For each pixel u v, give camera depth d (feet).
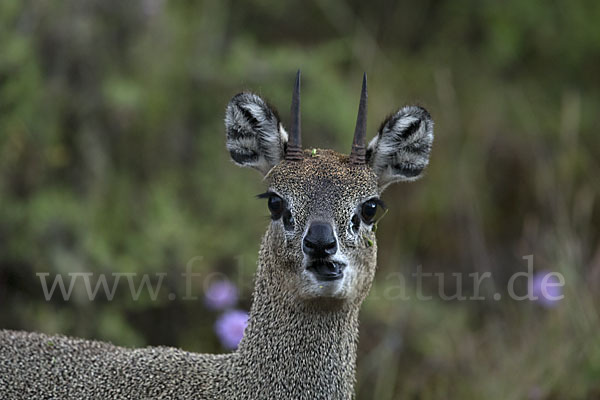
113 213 38.88
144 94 40.88
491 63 52.70
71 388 26.02
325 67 44.98
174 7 45.24
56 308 36.11
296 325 24.56
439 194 47.01
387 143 26.73
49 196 36.99
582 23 53.36
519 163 49.49
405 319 39.27
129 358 26.58
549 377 34.68
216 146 42.42
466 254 45.85
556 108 52.06
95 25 40.06
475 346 38.81
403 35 53.98
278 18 51.60
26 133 37.52
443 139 48.60
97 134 39.52
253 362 25.03
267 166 26.86
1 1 38.78
